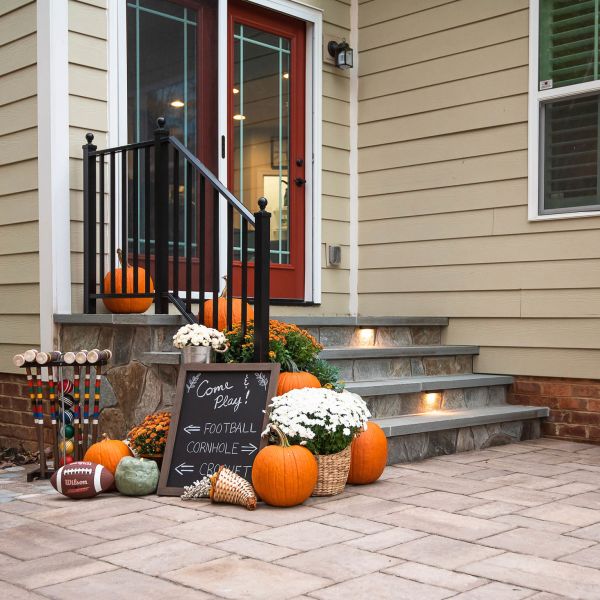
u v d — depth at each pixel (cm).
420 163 587
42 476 403
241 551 274
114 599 231
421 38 587
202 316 425
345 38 626
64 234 459
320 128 607
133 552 274
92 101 473
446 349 533
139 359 419
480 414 479
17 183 477
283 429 346
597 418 499
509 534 295
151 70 515
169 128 524
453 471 411
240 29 570
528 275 530
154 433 378
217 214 422
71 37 464
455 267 567
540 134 527
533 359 527
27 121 471
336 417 352
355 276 624
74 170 465
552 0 522
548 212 524
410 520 314
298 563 261
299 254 605
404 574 250
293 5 588
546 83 523
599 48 502
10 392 489
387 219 606
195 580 245
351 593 234
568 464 430
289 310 587
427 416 468
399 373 513
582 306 505
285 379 391
